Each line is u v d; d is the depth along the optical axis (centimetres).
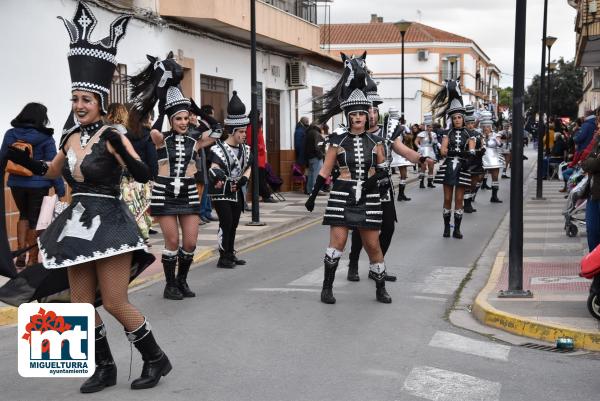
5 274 550
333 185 829
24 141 923
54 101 1205
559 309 769
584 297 820
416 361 634
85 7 538
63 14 1220
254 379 582
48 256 517
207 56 1755
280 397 542
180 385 567
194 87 1686
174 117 849
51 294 559
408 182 2577
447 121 1405
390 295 888
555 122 2692
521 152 818
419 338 706
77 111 536
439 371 606
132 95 862
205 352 653
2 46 1095
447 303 856
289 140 2302
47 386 568
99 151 530
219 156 1029
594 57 2070
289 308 817
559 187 2344
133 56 1437
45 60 1182
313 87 2528
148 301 859
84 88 533
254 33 1429
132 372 600
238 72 1933
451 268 1059
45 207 861
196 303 846
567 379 593
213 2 1577
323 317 779
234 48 1905
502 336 722
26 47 1142
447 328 749
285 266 1078
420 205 1859
